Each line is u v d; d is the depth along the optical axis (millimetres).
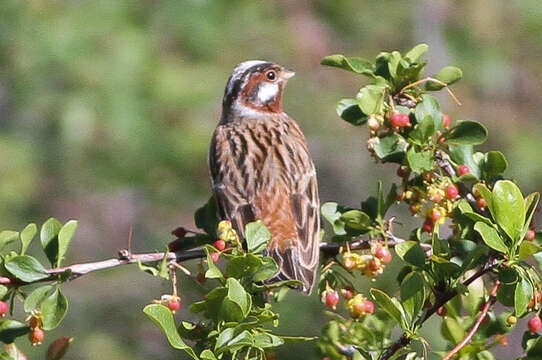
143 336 16031
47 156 17594
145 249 17609
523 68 19453
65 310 6008
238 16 18719
